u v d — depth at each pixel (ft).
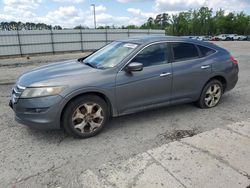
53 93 12.12
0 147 12.39
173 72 15.16
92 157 11.37
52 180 9.74
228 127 14.17
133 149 12.00
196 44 16.62
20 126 14.89
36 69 14.96
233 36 214.07
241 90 22.90
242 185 9.12
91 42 107.14
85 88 12.59
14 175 10.10
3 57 88.07
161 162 10.67
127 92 13.83
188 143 12.31
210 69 16.74
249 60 46.91
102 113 13.51
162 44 15.17
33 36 93.66
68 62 16.20
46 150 12.07
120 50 15.08
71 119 12.70
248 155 11.07
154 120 15.58
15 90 13.15
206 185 9.14
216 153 11.27
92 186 9.30
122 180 9.56
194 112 16.87
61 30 99.14
